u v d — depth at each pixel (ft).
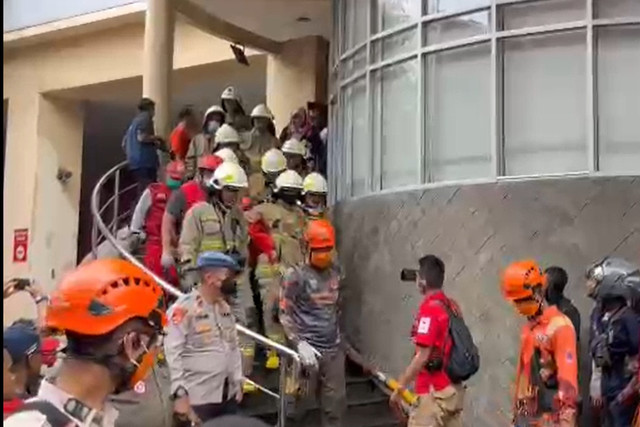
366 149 31.30
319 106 41.52
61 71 57.31
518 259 25.54
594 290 20.77
